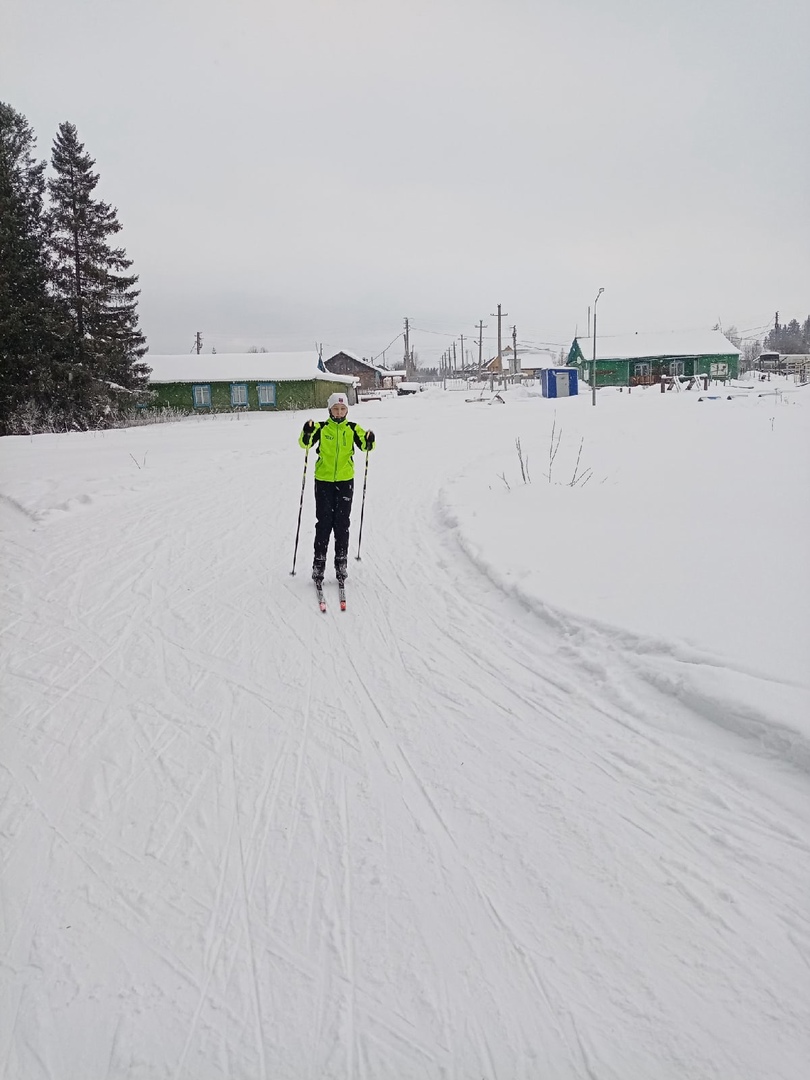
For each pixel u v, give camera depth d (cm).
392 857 318
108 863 322
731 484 977
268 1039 238
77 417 3156
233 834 339
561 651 509
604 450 1431
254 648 556
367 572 731
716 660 430
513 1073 222
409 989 253
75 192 3247
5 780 388
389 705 457
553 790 359
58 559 809
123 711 462
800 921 270
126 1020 247
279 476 1361
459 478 1166
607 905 284
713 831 321
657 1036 230
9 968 269
